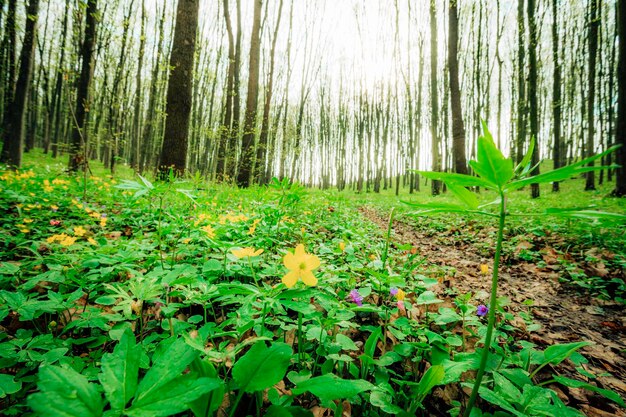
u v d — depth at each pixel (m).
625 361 2.35
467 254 5.69
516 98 24.67
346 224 5.55
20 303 1.69
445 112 28.22
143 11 22.31
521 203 11.95
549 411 1.26
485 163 0.90
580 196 14.38
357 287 2.77
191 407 1.06
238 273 2.57
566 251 5.11
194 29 8.73
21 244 2.87
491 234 6.82
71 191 6.18
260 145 15.09
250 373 1.08
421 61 28.70
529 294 3.69
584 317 3.11
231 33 15.33
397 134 38.53
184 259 2.82
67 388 0.77
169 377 0.85
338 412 1.35
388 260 3.29
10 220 3.88
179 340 0.97
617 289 3.67
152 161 28.50
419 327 2.05
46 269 2.63
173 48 8.55
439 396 1.70
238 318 1.58
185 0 8.52
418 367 1.88
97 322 1.72
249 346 1.82
